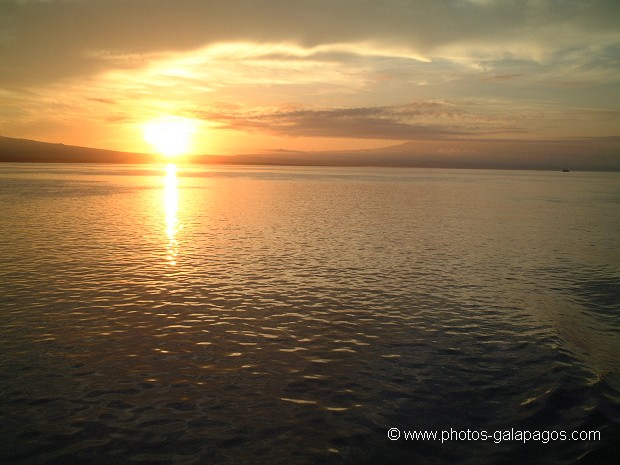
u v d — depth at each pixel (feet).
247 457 36.19
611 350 56.75
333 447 37.63
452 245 123.34
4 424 39.29
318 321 64.03
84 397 43.65
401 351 55.11
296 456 36.42
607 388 46.70
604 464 36.19
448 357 53.72
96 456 35.83
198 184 420.36
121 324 61.36
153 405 42.63
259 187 385.29
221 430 39.27
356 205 231.09
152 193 293.64
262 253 107.14
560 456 37.09
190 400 43.60
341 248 115.14
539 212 215.31
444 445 38.24
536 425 40.86
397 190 368.27
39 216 168.04
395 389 46.50
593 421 41.22
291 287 79.71
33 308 66.69
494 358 53.62
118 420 40.27
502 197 311.47
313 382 47.42
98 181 436.35
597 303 75.31
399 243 124.26
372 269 93.86
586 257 111.55
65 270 88.12
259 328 61.05
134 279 82.64
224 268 91.91
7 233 129.80
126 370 48.96
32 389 44.78
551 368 50.98
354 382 47.65
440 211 209.77
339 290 78.64
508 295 78.54
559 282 87.86
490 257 109.19
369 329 61.62
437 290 80.33
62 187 333.62
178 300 71.51
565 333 61.82
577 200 296.92
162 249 109.91
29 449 36.40
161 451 36.55
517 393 45.98
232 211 195.21
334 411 42.50
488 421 41.50
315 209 207.82
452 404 44.01
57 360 50.83
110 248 110.22
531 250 119.34
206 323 62.34
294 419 41.09
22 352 52.54
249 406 42.88
